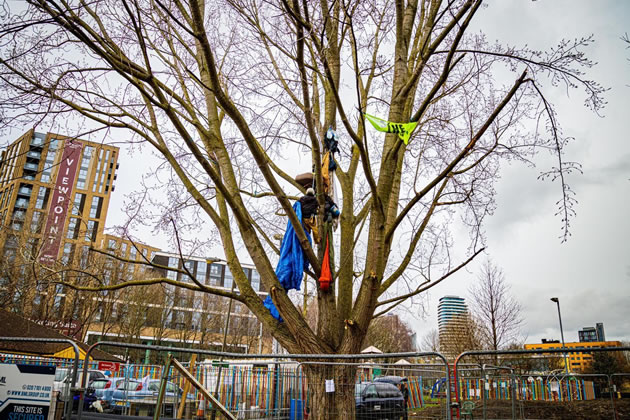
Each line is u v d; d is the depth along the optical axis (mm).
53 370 5559
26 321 17234
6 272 13695
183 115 7250
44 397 5469
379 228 6852
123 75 5500
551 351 5441
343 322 7184
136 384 11664
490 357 16797
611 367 19953
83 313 27344
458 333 28656
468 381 11898
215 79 5484
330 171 7402
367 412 8250
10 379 5430
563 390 14055
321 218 6699
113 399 11430
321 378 6594
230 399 9422
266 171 6070
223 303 57219
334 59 7562
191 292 54000
